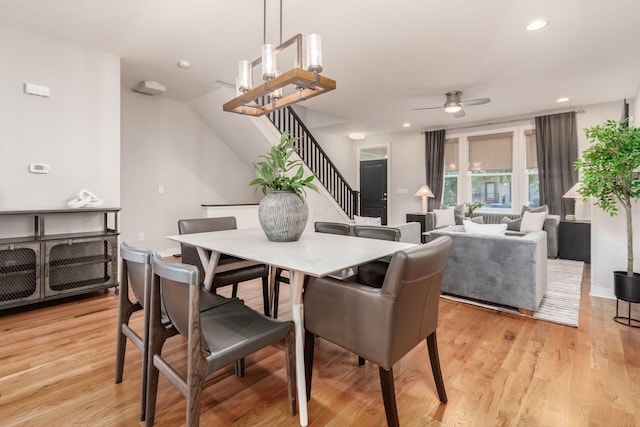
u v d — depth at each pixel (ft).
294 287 5.11
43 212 9.61
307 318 5.43
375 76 13.28
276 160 7.10
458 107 14.70
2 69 9.53
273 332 4.72
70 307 9.84
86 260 10.51
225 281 7.86
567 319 8.94
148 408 4.70
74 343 7.48
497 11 8.61
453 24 9.28
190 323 3.85
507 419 5.02
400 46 10.62
